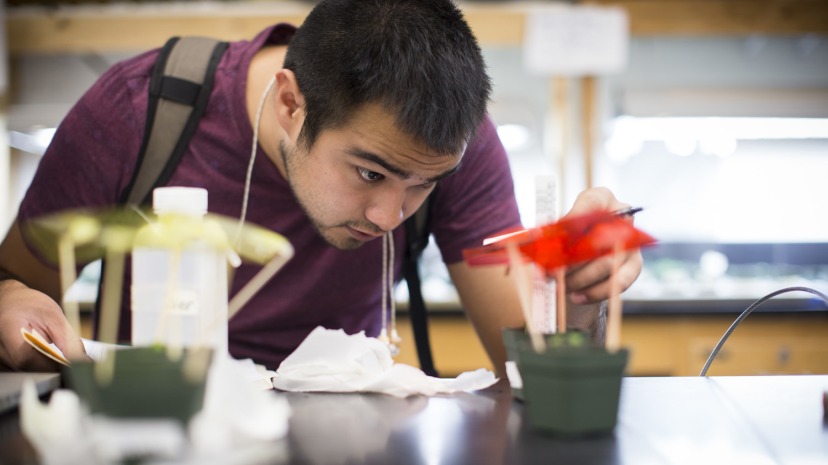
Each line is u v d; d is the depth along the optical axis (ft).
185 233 2.50
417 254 4.34
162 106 3.97
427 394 2.80
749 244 11.16
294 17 10.27
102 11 10.39
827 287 9.57
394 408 2.56
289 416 2.43
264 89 3.94
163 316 2.29
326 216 3.21
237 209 4.06
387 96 2.76
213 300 2.60
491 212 4.32
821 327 8.05
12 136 10.88
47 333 3.16
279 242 2.65
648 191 11.24
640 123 11.16
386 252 4.26
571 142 10.77
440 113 2.78
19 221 4.04
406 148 2.82
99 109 4.01
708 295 8.50
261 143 3.97
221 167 4.00
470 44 3.05
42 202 4.00
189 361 1.95
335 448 2.05
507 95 11.12
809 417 2.46
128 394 1.87
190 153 4.01
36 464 1.85
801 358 8.02
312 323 4.35
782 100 10.87
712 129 11.17
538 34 10.13
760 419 2.43
